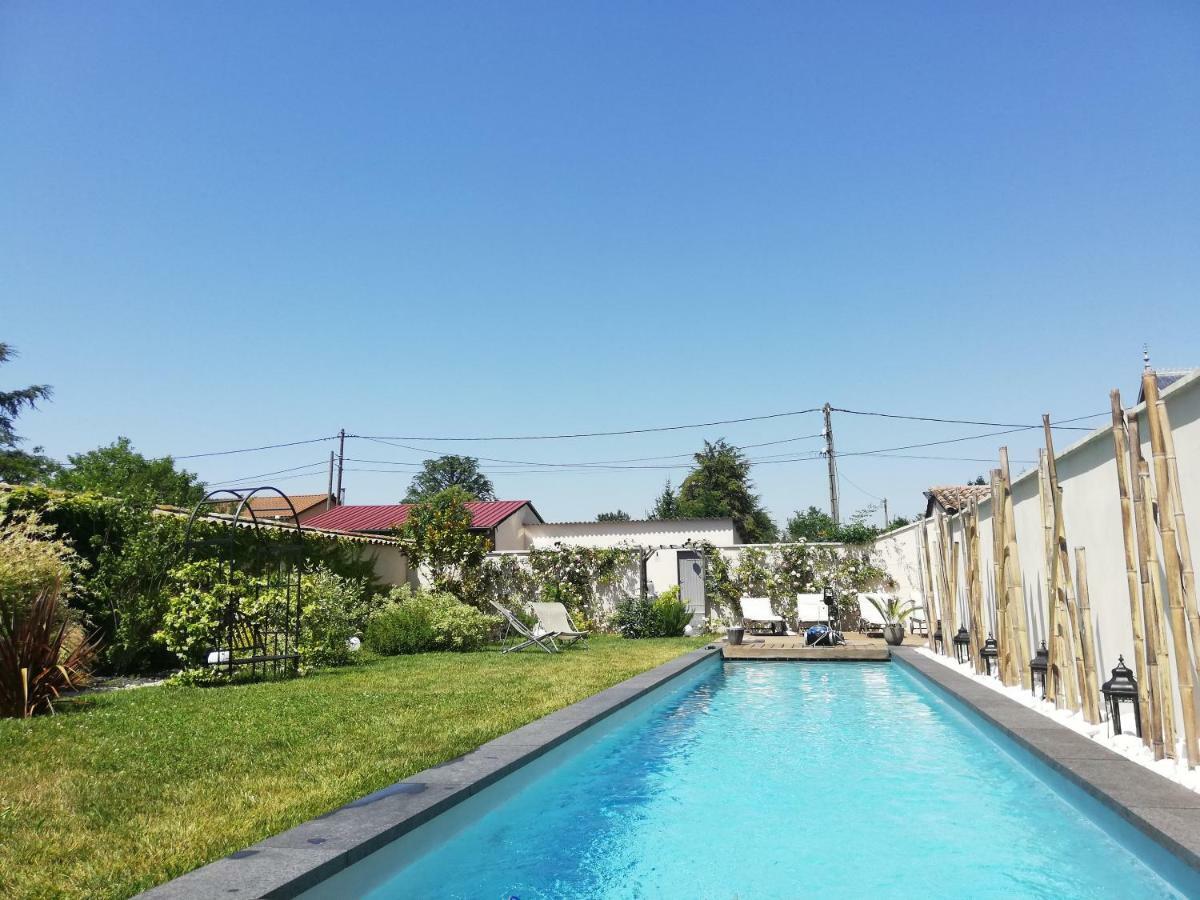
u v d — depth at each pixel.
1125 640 6.28
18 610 7.68
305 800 4.46
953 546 11.82
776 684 11.53
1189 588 4.69
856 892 3.97
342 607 12.66
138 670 10.86
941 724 8.35
